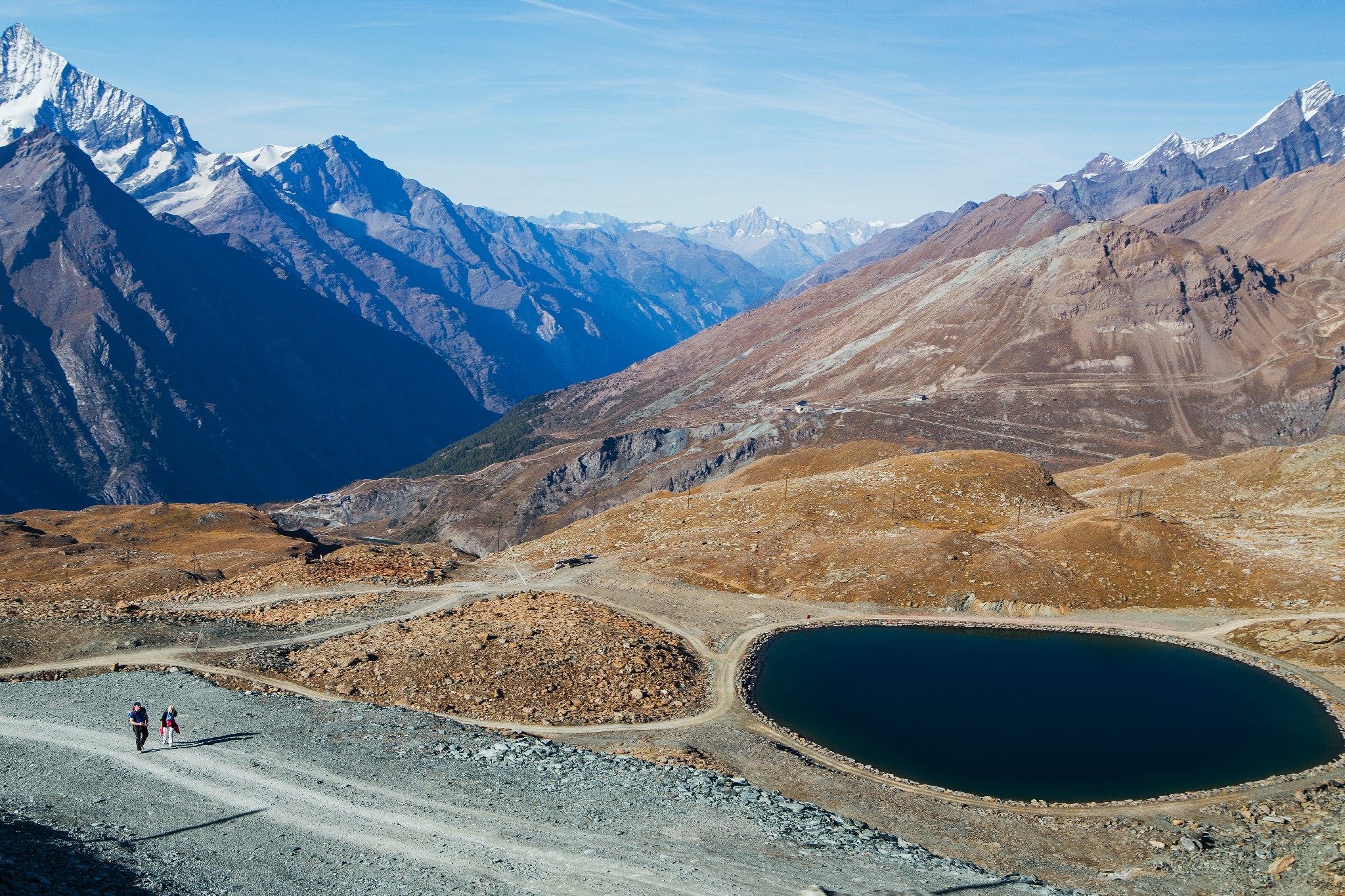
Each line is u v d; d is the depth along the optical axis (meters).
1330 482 143.62
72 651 67.31
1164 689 78.62
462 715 64.31
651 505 149.38
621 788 45.00
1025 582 104.19
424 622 82.25
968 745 65.50
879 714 71.88
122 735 47.38
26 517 180.50
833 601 104.50
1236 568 105.62
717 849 37.56
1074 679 80.94
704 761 54.22
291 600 92.69
